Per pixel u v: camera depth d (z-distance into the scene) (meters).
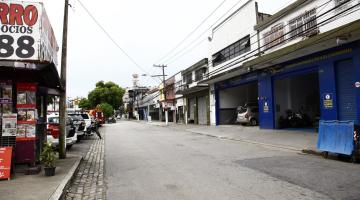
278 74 20.64
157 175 8.94
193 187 7.34
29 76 9.40
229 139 19.23
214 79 28.53
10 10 7.85
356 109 14.78
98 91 74.12
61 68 12.47
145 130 31.98
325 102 16.67
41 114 11.11
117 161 11.92
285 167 9.30
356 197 6.02
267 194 6.48
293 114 22.08
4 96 9.12
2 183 7.66
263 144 15.68
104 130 33.75
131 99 107.25
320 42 14.66
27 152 9.25
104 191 7.39
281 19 20.25
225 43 28.94
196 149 14.68
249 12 24.34
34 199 6.19
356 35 13.63
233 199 6.22
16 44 7.82
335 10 15.90
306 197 6.15
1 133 9.07
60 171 9.30
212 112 32.47
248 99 32.78
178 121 47.25
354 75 14.84
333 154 11.06
